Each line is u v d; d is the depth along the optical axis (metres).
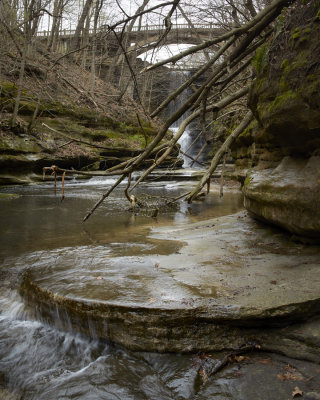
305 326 3.26
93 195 14.31
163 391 2.74
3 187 16.64
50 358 3.28
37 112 21.41
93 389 2.80
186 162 33.28
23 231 7.32
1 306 4.08
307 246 5.01
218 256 4.94
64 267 4.58
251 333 3.24
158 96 30.97
